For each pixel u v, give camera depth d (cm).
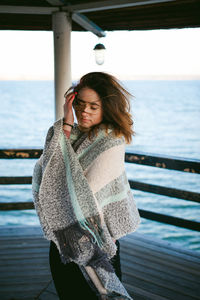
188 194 248
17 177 292
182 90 14300
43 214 122
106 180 113
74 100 117
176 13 342
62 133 115
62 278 122
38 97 11119
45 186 114
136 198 2025
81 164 115
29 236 275
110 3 287
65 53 311
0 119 6050
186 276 215
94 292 118
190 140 4188
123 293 115
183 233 1482
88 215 111
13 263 230
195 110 7188
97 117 115
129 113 119
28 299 189
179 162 247
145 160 267
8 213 1817
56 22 306
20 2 321
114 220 119
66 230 114
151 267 226
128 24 385
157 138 4316
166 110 7225
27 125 5425
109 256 116
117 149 114
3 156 290
